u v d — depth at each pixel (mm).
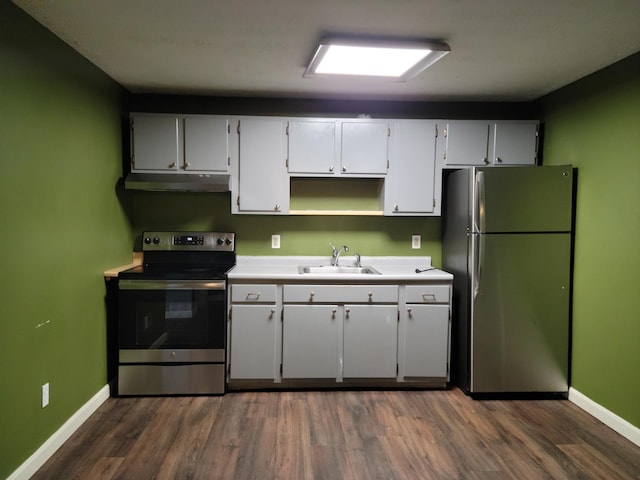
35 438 2088
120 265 3178
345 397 2975
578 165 2936
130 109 3355
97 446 2318
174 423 2578
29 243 2031
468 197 2969
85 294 2611
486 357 2949
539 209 2908
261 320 3014
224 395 2984
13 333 1910
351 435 2465
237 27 2133
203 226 3494
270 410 2764
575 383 2939
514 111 3574
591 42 2289
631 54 2463
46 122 2176
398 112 3539
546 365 2969
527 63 2621
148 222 3463
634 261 2447
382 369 3070
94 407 2711
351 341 3053
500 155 3299
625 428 2484
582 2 1854
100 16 2023
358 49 2285
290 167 3225
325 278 3006
